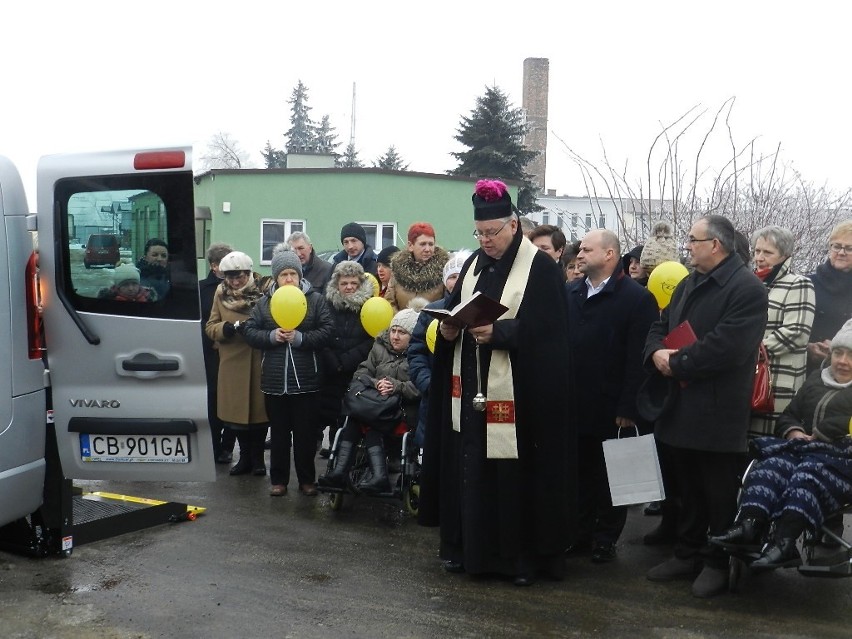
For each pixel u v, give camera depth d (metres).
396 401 6.16
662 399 5.02
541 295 4.93
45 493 5.10
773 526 4.66
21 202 4.71
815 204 13.26
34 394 4.75
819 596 4.81
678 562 5.08
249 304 7.00
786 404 5.18
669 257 6.67
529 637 4.23
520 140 32.66
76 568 5.04
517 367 4.90
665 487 5.64
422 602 4.65
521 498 4.93
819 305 5.89
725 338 4.58
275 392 6.52
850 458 4.63
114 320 4.71
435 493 5.21
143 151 4.59
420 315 6.09
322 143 62.47
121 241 4.68
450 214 24.30
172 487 6.87
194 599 4.62
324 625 4.32
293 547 5.50
